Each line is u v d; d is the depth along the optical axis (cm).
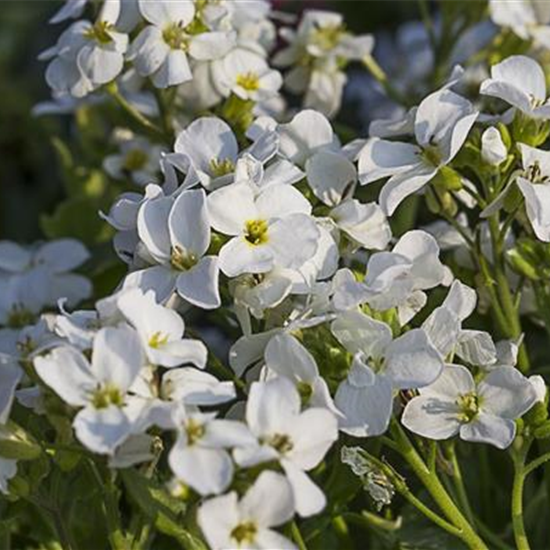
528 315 44
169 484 36
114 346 37
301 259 38
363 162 40
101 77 43
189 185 39
